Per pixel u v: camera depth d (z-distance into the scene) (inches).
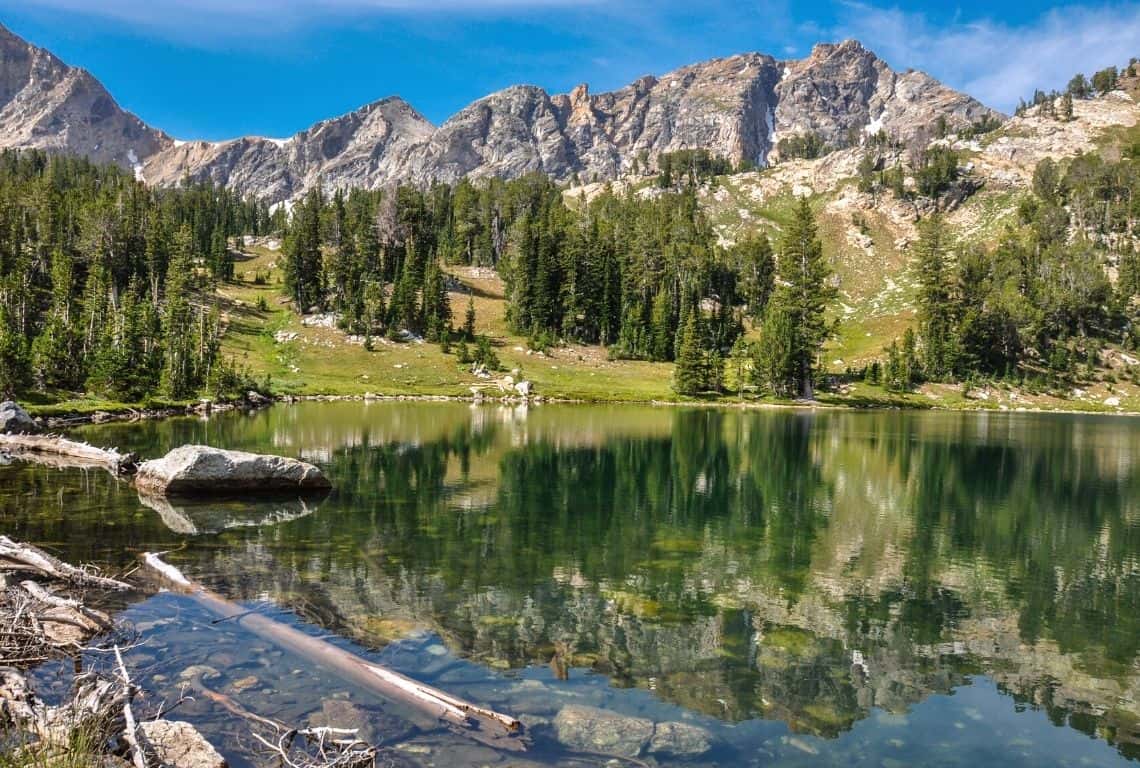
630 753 358.9
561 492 1206.9
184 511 959.0
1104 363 5679.1
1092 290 6136.8
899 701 444.5
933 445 2176.4
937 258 5910.4
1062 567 800.9
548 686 439.5
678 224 7775.6
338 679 430.9
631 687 446.0
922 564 802.2
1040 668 508.4
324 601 587.2
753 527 975.6
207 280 5767.7
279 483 1123.3
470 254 7588.6
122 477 1238.3
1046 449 2112.5
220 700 396.8
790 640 544.7
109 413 2503.7
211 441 1809.8
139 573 653.3
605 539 871.1
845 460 1775.3
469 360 4896.7
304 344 4891.7
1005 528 1010.7
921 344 5639.8
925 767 360.8
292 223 7667.3
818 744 382.0
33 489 1106.1
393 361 4803.2
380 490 1180.5
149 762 317.1
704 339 5812.0
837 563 793.6
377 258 6264.8
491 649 498.9
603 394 4375.0
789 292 4896.7
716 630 560.4
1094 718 429.1
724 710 418.0
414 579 666.8
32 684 405.7
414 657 477.1
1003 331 5561.0
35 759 296.4
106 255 5007.4
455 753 347.6
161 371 3272.6
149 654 461.7
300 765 318.7
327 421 2546.8
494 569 714.2
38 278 4781.0
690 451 1884.8
